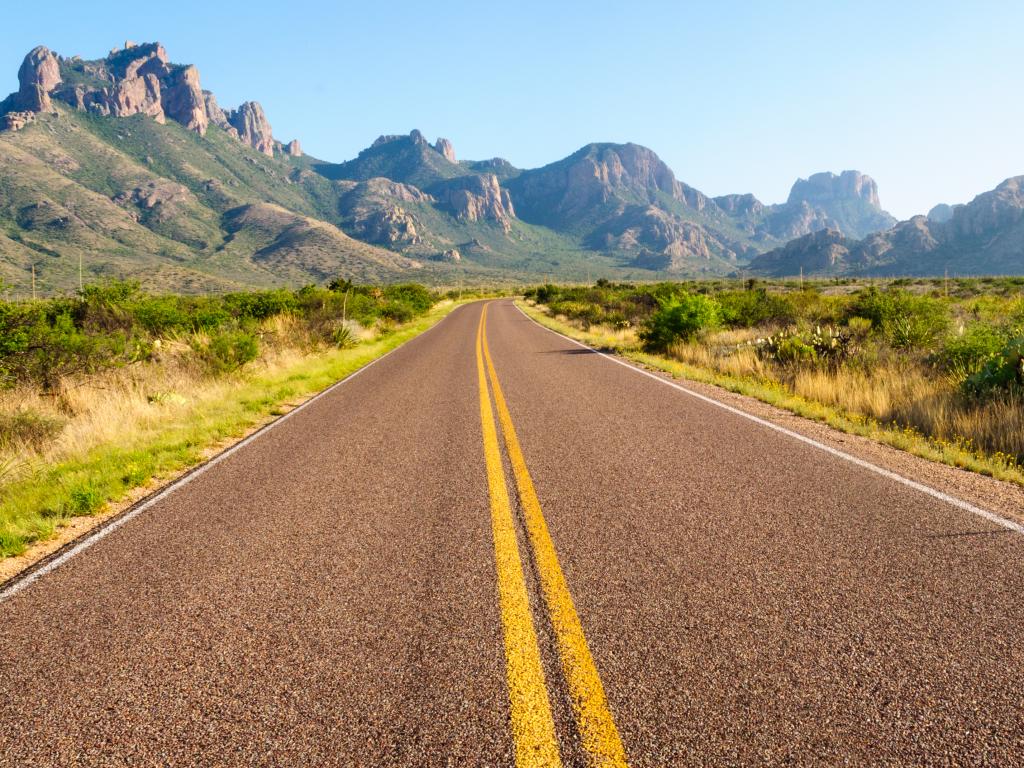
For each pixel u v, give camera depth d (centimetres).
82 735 219
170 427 746
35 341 872
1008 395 682
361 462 599
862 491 467
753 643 262
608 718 216
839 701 223
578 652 258
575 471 541
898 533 382
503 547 374
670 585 318
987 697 224
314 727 217
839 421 718
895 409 744
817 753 197
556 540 383
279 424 805
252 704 232
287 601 315
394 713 223
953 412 676
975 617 280
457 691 234
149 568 364
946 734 205
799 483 490
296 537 406
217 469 589
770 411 812
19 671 261
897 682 233
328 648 268
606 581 325
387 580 336
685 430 696
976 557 345
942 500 443
